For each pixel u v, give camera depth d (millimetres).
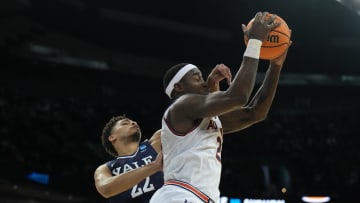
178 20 18172
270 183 13477
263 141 15656
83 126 14945
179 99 2875
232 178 13352
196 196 2742
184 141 2836
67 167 12977
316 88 17750
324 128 16562
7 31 15352
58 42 16328
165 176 2895
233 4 17406
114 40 17500
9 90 14852
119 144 4180
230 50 18125
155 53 17953
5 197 10969
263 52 2941
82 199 12102
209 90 3080
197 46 18203
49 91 15938
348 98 17547
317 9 17125
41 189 11680
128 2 17516
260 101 3217
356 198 13461
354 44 17781
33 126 13867
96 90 16766
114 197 3863
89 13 16969
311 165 14734
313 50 17891
